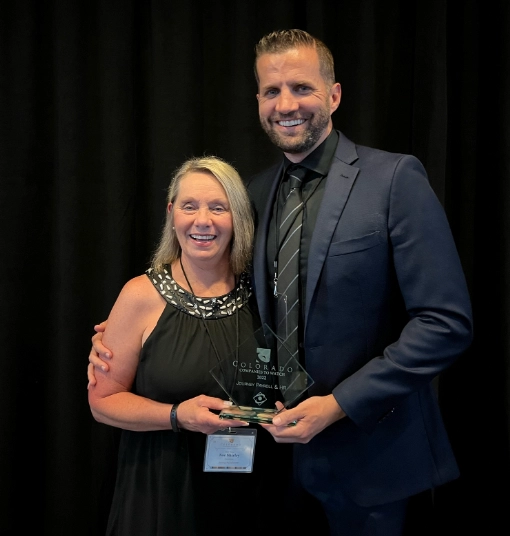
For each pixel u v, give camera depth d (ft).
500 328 7.07
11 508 7.52
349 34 7.41
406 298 5.17
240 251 5.85
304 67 5.36
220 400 5.37
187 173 5.82
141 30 7.62
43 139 7.64
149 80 7.64
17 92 7.45
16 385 7.52
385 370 5.05
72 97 7.38
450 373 7.64
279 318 5.53
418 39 7.19
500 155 7.02
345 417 5.46
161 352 5.68
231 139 7.68
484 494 7.38
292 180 5.74
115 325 5.82
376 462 5.40
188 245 5.65
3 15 7.39
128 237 7.52
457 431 7.59
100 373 5.86
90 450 7.64
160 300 5.79
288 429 5.01
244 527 5.86
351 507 5.60
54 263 7.59
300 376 5.25
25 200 7.53
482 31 7.34
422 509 6.73
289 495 6.22
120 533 5.87
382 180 5.24
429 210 5.12
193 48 7.41
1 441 7.40
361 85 7.34
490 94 7.27
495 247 7.18
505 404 7.02
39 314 7.75
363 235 5.18
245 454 5.58
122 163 7.42
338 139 5.74
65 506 7.50
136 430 5.67
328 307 5.28
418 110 7.23
